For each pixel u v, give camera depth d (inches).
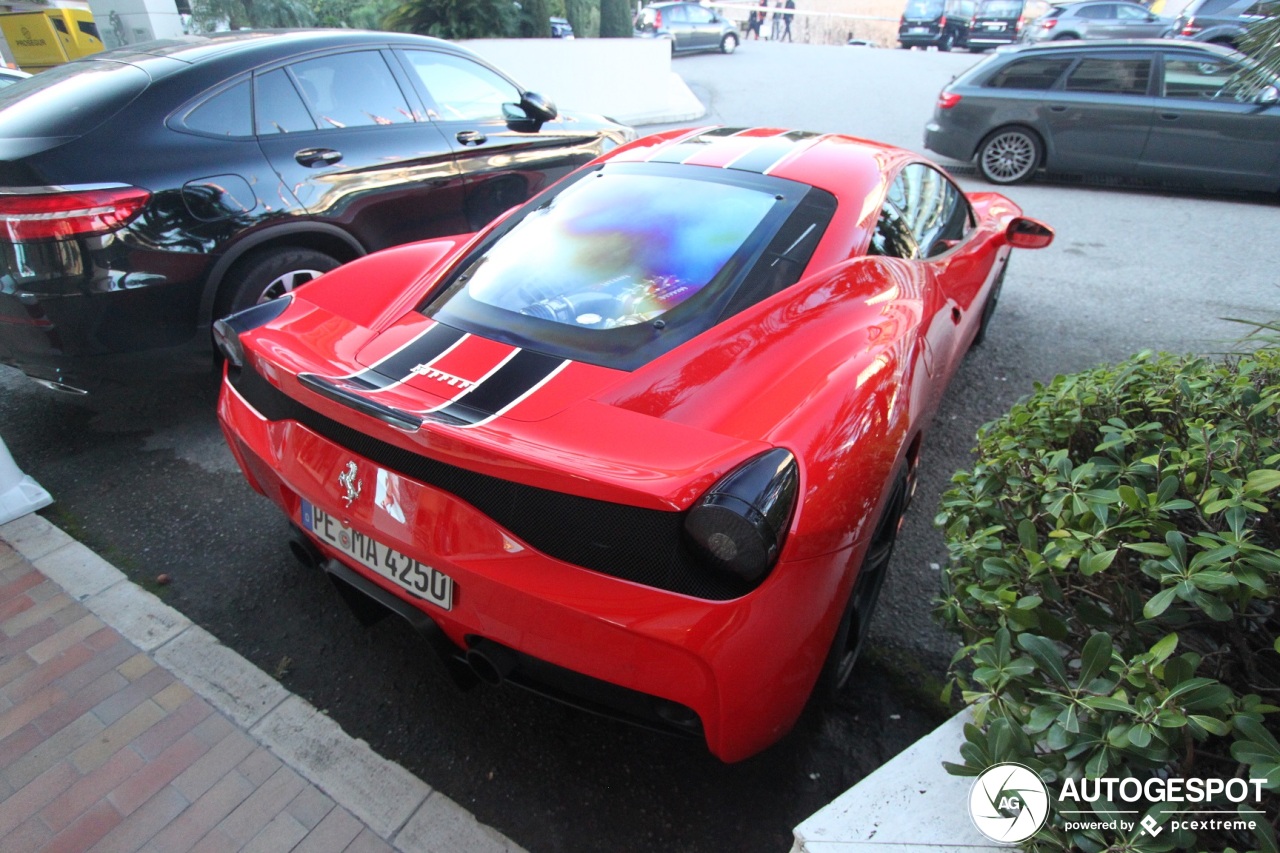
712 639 52.2
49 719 75.9
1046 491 64.7
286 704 77.8
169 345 121.9
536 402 61.5
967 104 307.4
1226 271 209.9
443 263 88.3
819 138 104.6
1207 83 274.4
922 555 100.7
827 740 74.9
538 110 173.3
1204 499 54.0
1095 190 303.1
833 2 1407.5
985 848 53.0
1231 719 46.1
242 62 131.6
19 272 108.0
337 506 65.8
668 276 76.5
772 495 52.5
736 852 65.3
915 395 71.9
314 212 136.3
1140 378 78.4
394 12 463.2
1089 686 48.5
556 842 65.6
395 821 66.5
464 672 69.9
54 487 115.0
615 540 53.1
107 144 114.0
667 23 738.2
